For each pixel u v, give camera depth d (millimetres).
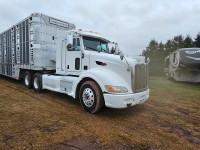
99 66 4059
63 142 2539
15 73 7996
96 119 3629
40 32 5996
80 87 4461
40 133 2801
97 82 3785
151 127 3324
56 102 4949
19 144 2424
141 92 3930
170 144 2654
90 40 4785
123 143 2605
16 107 4184
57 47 5297
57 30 6590
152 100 5859
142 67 4020
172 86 9898
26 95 5676
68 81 4758
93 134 2857
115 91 3518
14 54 7984
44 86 5918
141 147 2521
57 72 5363
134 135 2912
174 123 3607
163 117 3980
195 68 10258
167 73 14812
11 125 3072
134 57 4160
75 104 4844
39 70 6395
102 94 3803
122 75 3740
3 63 9594
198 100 5961
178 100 5922
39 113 3811
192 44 26797
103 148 2424
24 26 6754
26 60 6801
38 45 6008
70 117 3658
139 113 4238
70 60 4836
